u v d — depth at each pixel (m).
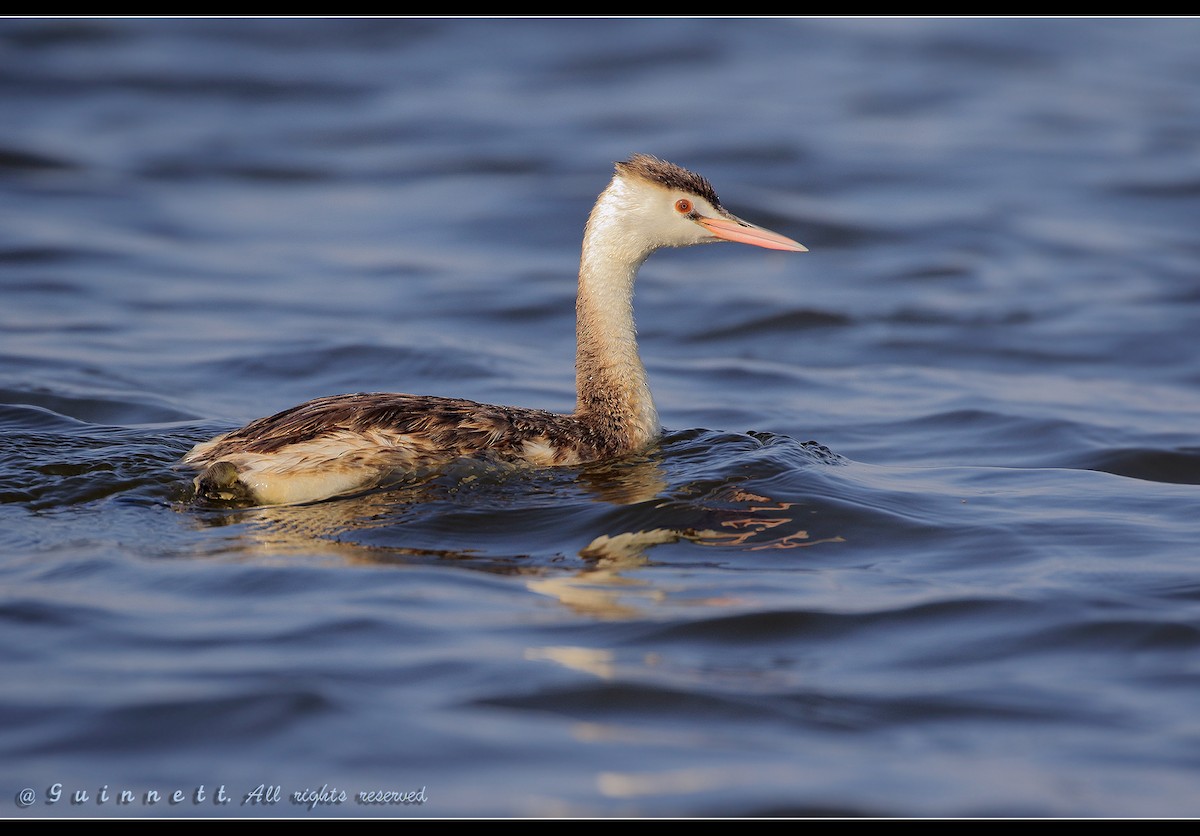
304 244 25.91
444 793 7.98
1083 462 15.37
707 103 35.03
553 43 39.53
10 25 37.75
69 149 30.47
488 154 31.22
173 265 24.12
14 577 10.46
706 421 17.31
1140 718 9.03
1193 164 31.50
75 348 19.14
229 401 17.33
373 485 12.53
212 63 36.75
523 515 12.18
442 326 21.70
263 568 10.81
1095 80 38.47
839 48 40.41
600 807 7.91
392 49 38.69
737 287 24.50
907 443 16.34
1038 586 11.02
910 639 10.13
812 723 8.95
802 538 12.07
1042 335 21.95
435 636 9.80
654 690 9.20
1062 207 28.84
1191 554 11.89
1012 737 8.80
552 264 25.33
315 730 8.51
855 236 27.08
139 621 9.84
